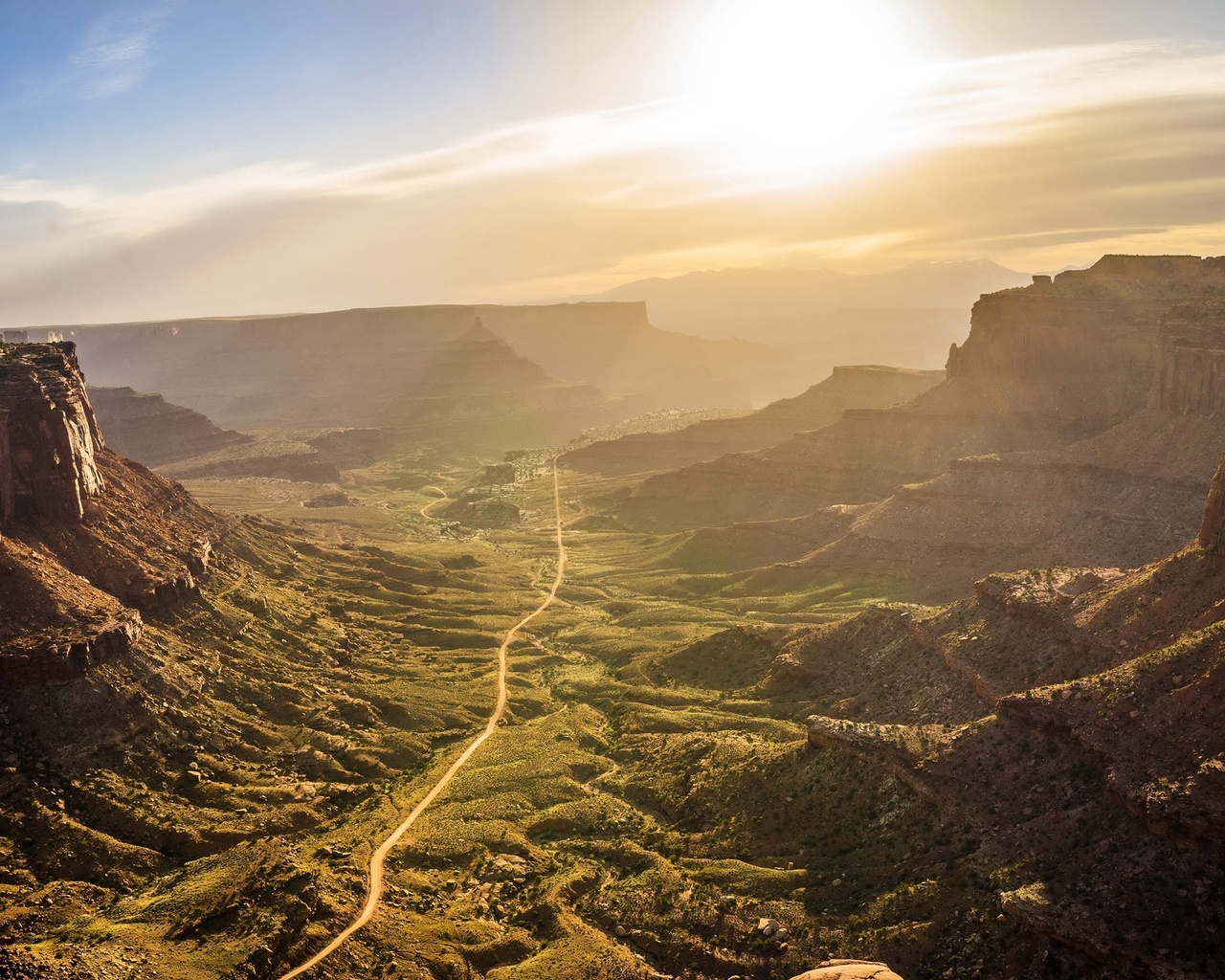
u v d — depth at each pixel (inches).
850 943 3358.8
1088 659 4042.8
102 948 3243.1
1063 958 2861.7
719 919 3735.2
